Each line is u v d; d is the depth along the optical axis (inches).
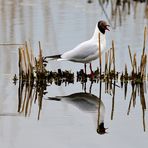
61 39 856.9
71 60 693.3
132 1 1212.5
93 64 754.8
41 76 690.2
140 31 913.5
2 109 582.9
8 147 480.1
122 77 691.4
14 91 645.3
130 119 557.9
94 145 486.0
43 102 609.6
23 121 547.2
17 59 757.3
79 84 682.8
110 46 824.9
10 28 920.9
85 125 538.3
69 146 482.9
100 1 1183.6
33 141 494.3
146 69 724.7
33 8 1080.8
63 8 1090.7
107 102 614.5
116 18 1023.6
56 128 527.8
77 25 948.0
